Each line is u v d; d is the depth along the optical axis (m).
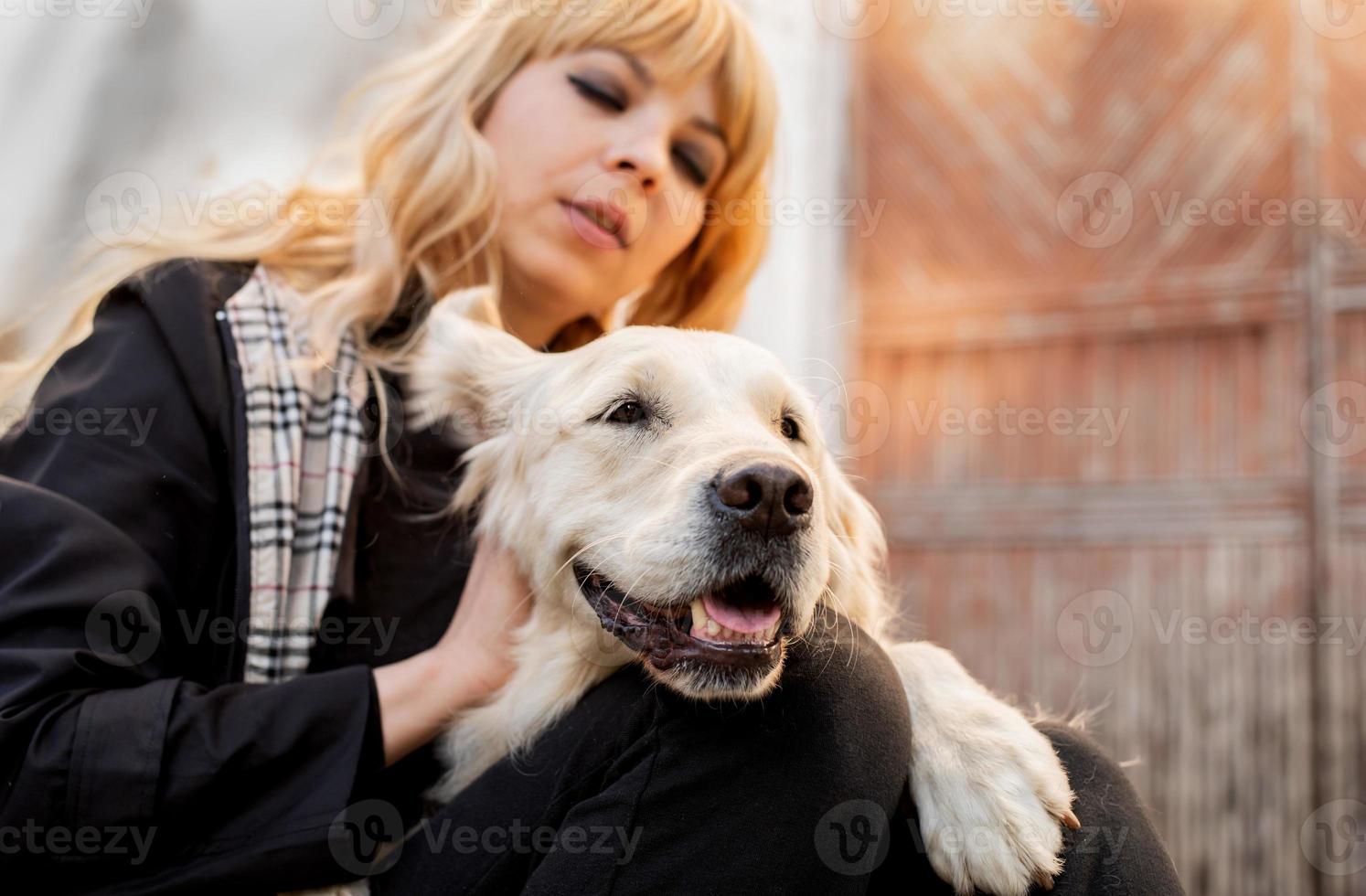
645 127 2.71
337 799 1.79
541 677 2.21
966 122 5.52
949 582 5.33
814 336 5.24
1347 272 4.90
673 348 2.31
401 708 2.01
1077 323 5.29
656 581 1.91
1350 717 4.61
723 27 2.79
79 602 1.80
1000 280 5.42
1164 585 5.01
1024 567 5.22
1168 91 5.24
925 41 5.59
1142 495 5.09
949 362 5.46
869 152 5.61
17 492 1.88
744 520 1.87
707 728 1.72
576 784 1.81
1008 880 1.70
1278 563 4.84
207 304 2.24
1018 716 1.95
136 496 1.98
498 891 1.79
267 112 4.22
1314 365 4.90
